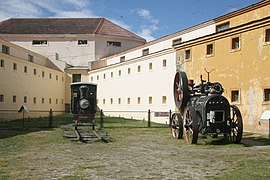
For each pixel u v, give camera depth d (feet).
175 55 83.15
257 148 37.22
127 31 169.68
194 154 32.78
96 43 154.10
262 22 54.39
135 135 52.65
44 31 158.40
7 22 170.30
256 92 55.52
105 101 132.16
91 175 23.26
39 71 118.11
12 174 23.49
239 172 23.88
